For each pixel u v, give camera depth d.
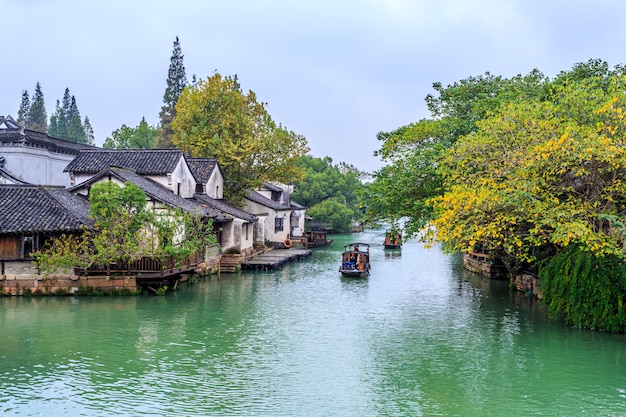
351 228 91.69
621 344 22.83
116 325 25.31
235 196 54.12
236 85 55.06
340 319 27.34
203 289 34.91
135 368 19.81
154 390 17.88
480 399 17.45
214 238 36.78
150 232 31.62
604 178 23.14
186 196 43.84
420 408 16.78
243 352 21.84
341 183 90.56
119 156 42.62
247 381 18.77
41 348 21.81
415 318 27.55
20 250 29.47
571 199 23.16
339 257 55.22
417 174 32.16
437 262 51.88
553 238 21.09
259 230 55.94
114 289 30.41
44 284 29.97
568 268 24.36
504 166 23.83
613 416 16.30
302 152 55.41
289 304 30.75
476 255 42.44
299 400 17.27
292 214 68.69
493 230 22.58
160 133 84.00
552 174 23.25
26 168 50.78
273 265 44.41
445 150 31.20
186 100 54.34
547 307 29.03
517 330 25.06
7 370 19.42
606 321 23.83
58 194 33.75
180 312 28.08
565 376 19.39
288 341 23.42
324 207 85.81
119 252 29.58
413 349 22.41
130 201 30.08
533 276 32.97
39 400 17.00
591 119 24.02
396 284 38.03
